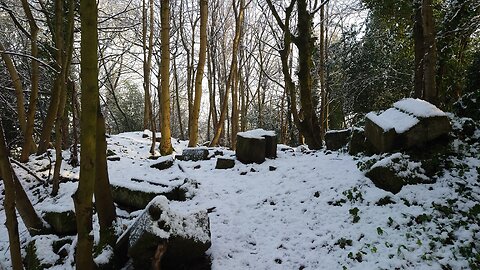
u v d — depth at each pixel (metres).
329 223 4.78
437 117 5.28
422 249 3.95
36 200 6.80
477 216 4.22
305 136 8.52
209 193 6.07
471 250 3.83
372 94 15.32
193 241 4.11
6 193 3.52
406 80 13.09
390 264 3.83
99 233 4.80
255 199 5.75
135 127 24.97
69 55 5.78
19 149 15.46
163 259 4.14
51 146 11.16
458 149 5.28
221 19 20.83
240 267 4.30
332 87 17.12
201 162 7.77
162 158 7.99
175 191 6.04
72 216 5.42
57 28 6.18
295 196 5.59
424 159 5.18
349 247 4.25
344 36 16.75
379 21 11.45
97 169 4.69
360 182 5.36
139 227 4.04
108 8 15.64
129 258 4.50
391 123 5.62
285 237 4.74
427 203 4.57
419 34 8.30
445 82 9.30
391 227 4.38
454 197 4.57
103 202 4.79
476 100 6.25
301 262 4.25
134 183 6.21
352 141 6.64
